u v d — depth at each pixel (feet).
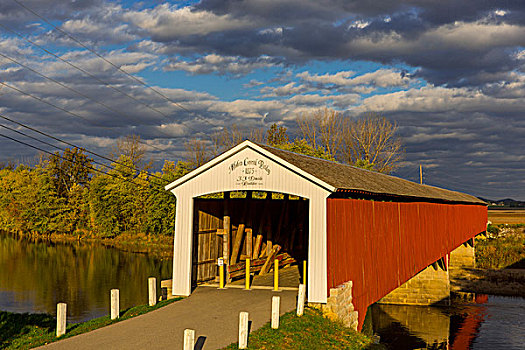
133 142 252.21
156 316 47.16
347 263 55.31
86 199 242.58
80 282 123.95
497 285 139.74
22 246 207.21
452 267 160.97
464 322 101.19
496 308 114.11
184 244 56.65
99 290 113.80
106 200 222.48
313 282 50.16
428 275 118.62
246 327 38.24
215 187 55.77
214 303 51.88
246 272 59.41
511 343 85.87
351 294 55.16
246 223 69.21
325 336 45.60
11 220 260.62
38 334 50.65
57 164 261.65
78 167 262.88
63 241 226.38
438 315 107.24
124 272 139.74
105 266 150.92
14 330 54.34
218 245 64.90
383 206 68.80
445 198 106.11
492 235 197.67
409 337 89.71
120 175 224.94
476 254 174.29
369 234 62.80
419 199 84.58
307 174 50.67
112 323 46.06
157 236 210.79
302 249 88.58
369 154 213.87
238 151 54.75
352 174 68.08
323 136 219.61
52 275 134.21
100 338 40.37
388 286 69.46
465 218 137.28
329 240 50.67
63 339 41.75
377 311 111.75
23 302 99.55
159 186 196.65
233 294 56.13
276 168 53.01
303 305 47.93
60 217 237.04
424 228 90.43
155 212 197.36
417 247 85.10
